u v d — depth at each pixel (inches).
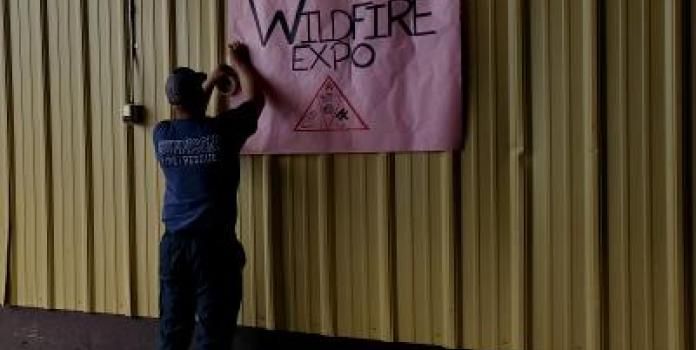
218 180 107.1
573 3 98.9
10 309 138.3
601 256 98.3
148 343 127.0
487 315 104.5
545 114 100.7
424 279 107.9
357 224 111.7
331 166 113.0
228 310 108.8
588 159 98.3
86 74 129.0
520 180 101.7
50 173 133.0
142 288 126.6
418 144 106.6
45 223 133.6
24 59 133.6
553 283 100.9
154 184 124.7
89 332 131.7
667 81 94.8
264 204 117.6
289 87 114.2
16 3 133.8
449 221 105.7
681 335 94.5
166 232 110.5
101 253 129.6
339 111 111.3
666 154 95.0
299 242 115.5
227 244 108.8
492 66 103.0
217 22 118.8
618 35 97.0
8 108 135.1
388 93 108.0
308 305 115.3
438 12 104.7
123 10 125.4
